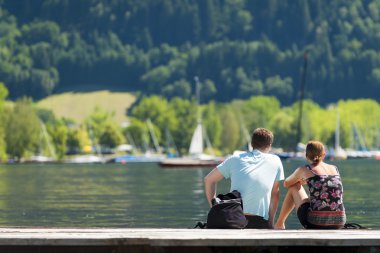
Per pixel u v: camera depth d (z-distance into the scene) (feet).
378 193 218.38
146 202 187.32
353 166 589.32
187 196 214.28
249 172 77.66
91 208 167.12
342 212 77.66
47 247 67.10
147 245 67.00
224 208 75.56
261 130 79.30
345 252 69.77
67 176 412.36
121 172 481.87
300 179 78.84
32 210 161.68
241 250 68.80
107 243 66.03
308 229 76.28
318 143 78.79
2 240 66.13
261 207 77.66
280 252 69.46
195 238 66.33
